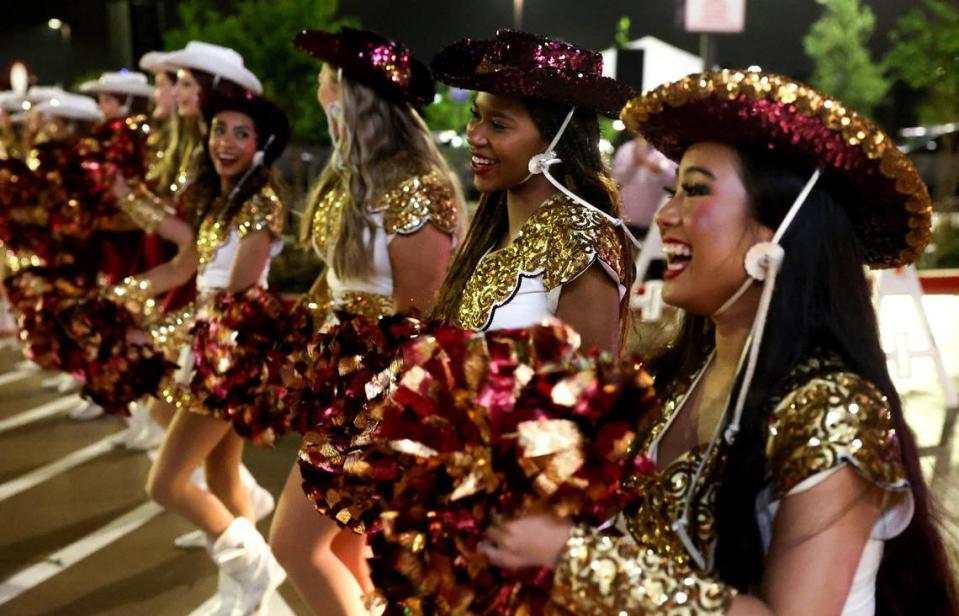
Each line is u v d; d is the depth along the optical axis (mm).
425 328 1897
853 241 1484
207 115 3762
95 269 4520
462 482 1348
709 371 1638
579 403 1327
